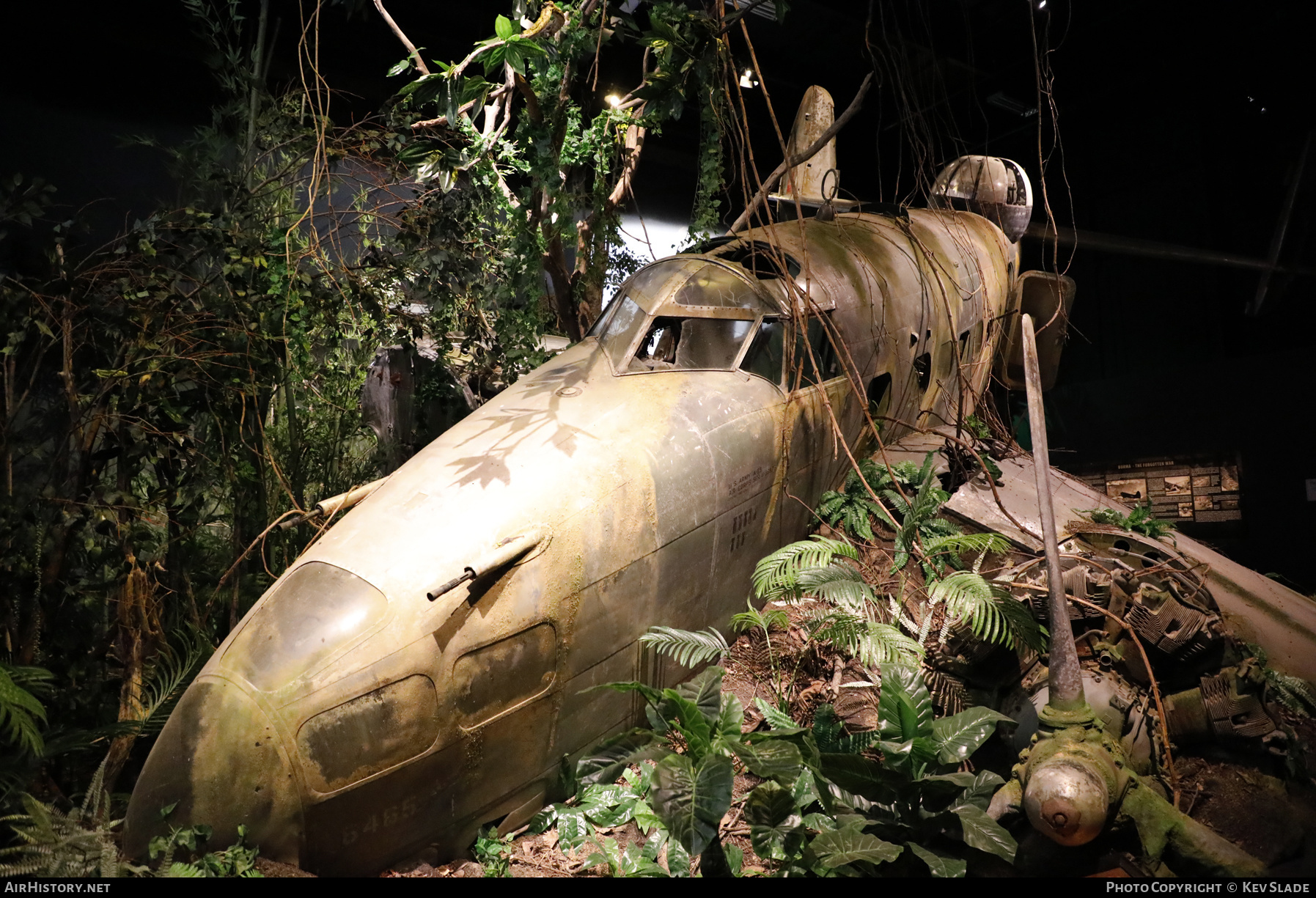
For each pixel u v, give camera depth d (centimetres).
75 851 305
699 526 436
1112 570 462
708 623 459
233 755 322
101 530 426
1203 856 358
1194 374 977
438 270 632
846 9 962
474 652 355
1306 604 525
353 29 873
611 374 469
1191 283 1129
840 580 425
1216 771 431
